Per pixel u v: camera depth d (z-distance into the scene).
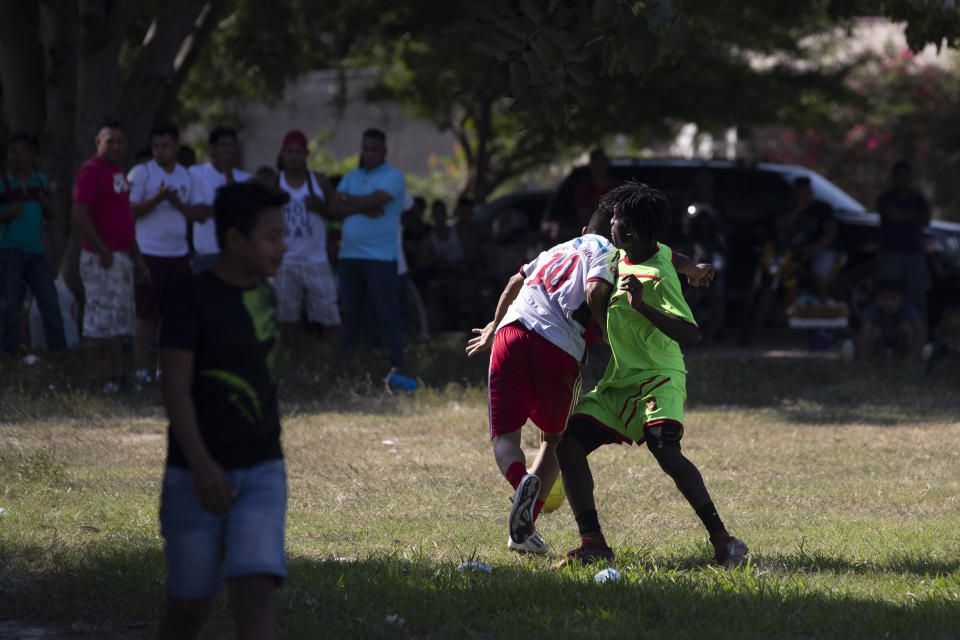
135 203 33.62
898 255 43.47
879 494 22.03
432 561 16.58
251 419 10.62
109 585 14.89
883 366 38.44
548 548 17.77
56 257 43.47
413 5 57.50
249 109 80.94
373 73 75.75
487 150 72.44
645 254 16.52
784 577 15.91
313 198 35.53
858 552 17.58
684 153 90.81
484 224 52.34
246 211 10.59
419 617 13.77
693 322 15.99
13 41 44.25
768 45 64.56
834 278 47.88
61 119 43.00
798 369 38.50
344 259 34.38
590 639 12.95
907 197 43.59
